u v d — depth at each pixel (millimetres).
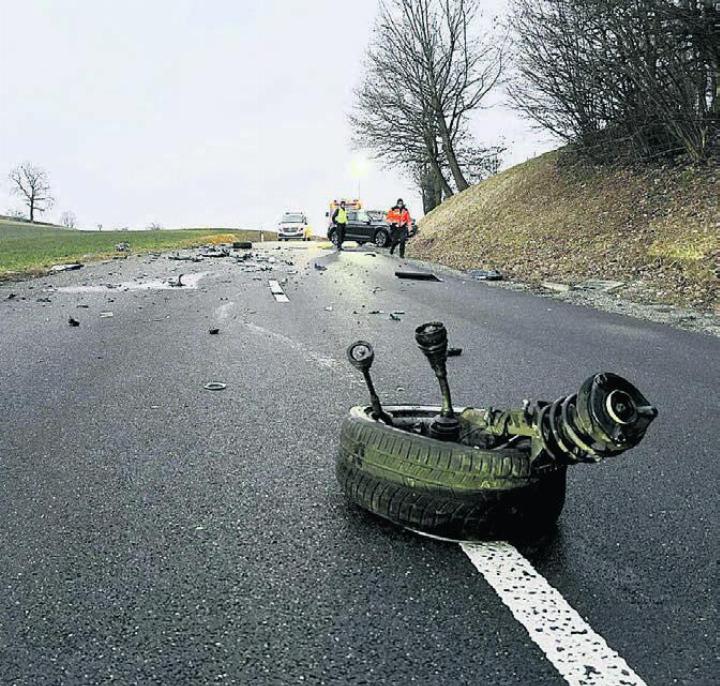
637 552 3213
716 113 20750
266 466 4258
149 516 3529
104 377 6633
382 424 3422
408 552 3141
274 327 9805
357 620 2621
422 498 3154
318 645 2471
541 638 2521
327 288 15164
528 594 2811
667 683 2303
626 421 2480
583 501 3809
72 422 5164
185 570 2988
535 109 26281
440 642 2492
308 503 3684
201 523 3447
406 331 9766
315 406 5703
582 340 9406
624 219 20734
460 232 30938
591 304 13555
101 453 4480
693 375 7285
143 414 5391
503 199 30844
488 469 3041
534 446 3033
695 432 5184
